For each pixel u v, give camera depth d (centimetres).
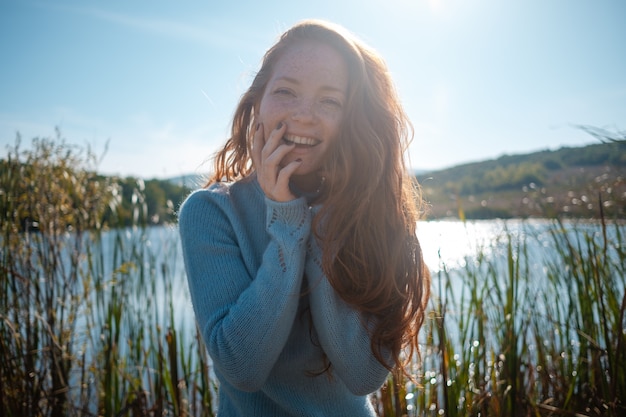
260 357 108
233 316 108
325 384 125
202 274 117
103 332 272
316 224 120
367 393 123
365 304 121
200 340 234
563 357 268
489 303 262
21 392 244
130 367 269
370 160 124
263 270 113
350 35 127
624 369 216
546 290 285
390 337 122
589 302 249
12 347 252
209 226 121
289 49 124
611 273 258
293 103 120
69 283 269
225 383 125
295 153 122
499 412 215
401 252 129
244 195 131
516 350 229
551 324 288
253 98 134
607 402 215
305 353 123
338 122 123
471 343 222
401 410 196
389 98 131
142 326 269
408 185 134
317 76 120
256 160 124
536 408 224
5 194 266
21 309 257
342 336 118
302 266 116
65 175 280
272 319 108
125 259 285
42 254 268
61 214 278
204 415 231
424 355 221
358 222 122
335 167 122
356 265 121
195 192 127
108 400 249
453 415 187
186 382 242
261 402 123
